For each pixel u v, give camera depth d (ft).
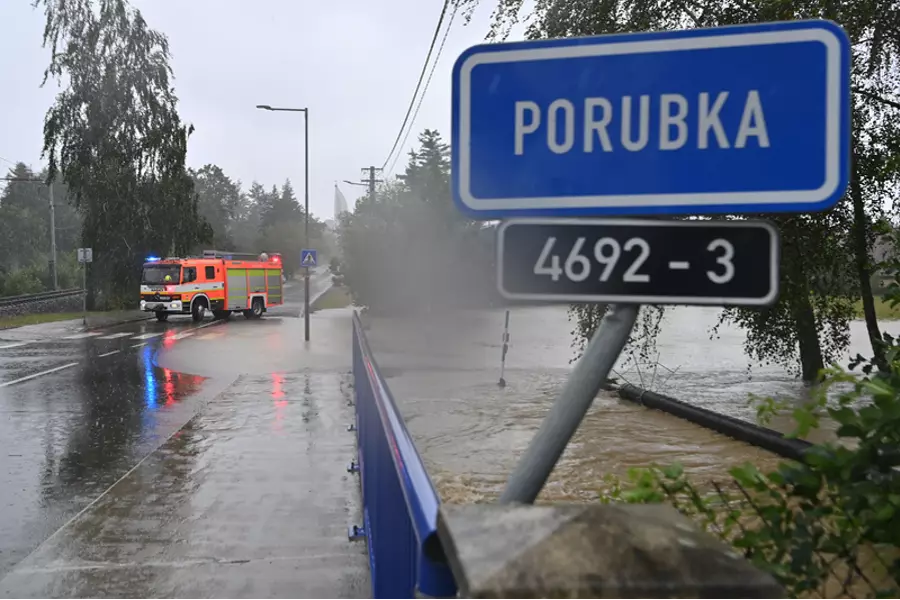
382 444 8.79
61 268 166.71
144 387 42.16
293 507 18.60
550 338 73.72
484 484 16.25
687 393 34.06
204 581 13.99
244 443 26.00
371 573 11.99
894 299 12.17
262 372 46.85
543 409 28.19
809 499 5.81
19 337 75.51
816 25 4.33
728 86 4.43
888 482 5.33
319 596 13.29
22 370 49.80
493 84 4.69
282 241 325.21
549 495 14.30
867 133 24.61
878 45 24.04
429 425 24.56
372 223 120.57
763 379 39.24
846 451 5.54
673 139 4.50
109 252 117.91
